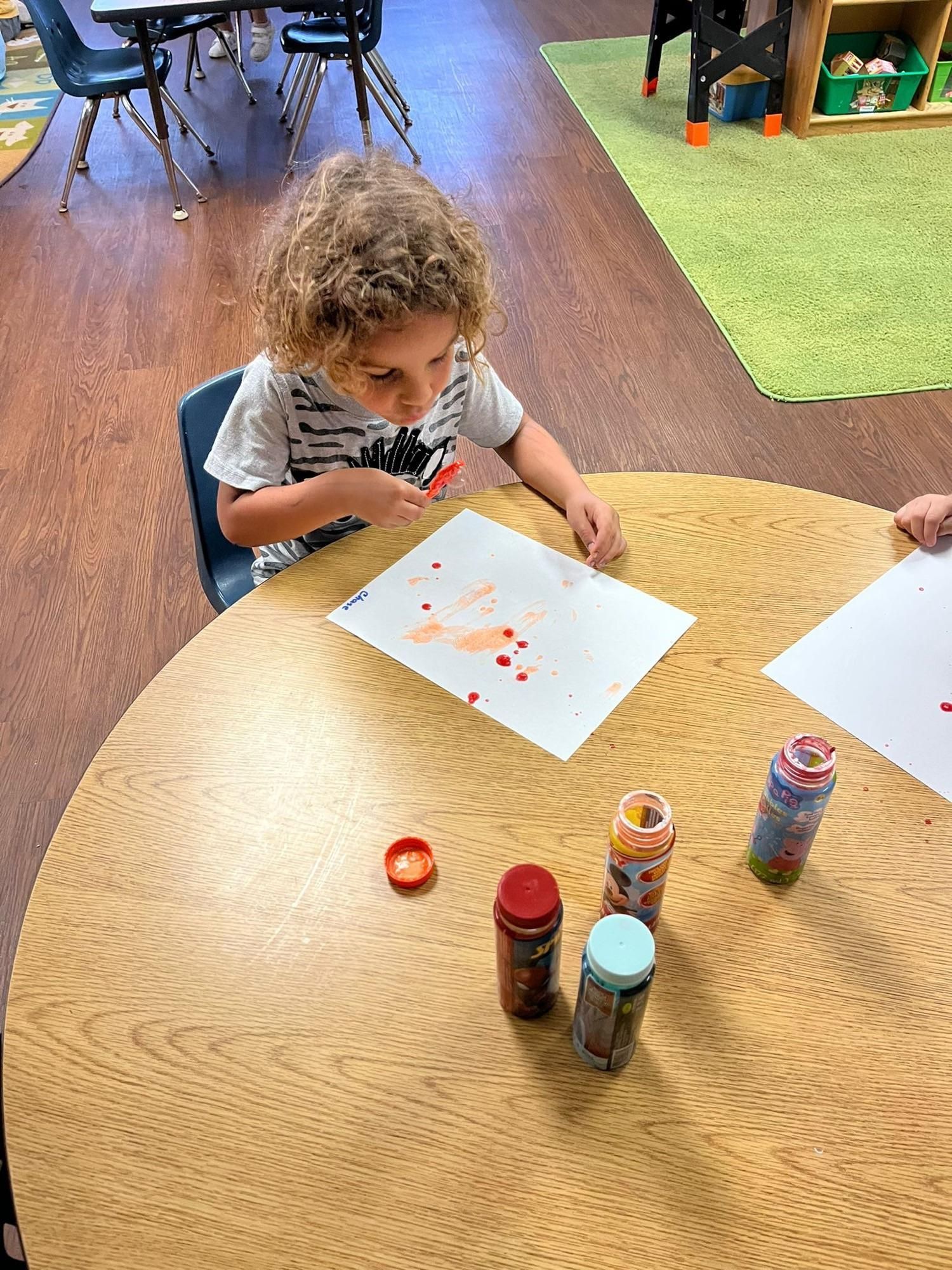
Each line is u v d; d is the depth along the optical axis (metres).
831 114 3.53
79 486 2.28
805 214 3.11
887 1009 0.68
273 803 0.81
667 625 0.95
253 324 2.77
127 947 0.72
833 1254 0.57
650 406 2.43
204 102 4.14
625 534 1.06
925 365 2.49
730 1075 0.65
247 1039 0.67
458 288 0.88
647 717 0.87
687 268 2.89
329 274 0.84
